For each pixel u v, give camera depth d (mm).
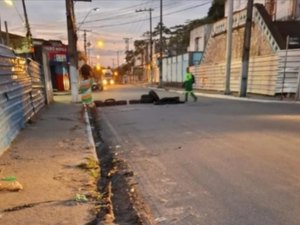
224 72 29156
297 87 19188
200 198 4281
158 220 3672
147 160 6230
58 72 34531
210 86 32875
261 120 10930
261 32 24750
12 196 4023
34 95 12117
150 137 8523
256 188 4570
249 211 3838
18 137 7883
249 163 5797
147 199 4293
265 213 3775
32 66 12211
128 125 10828
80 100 18562
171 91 33312
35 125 9891
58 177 4785
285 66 20234
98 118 13156
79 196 4016
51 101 18484
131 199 4270
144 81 84688
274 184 4707
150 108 16078
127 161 6199
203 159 6160
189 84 19328
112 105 18344
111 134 9297
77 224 3318
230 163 5836
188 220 3656
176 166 5766
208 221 3617
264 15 24750
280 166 5574
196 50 46844
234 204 4051
